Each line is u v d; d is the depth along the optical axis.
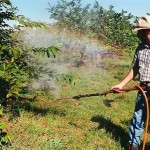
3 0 4.76
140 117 4.31
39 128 5.05
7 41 5.16
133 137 4.38
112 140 4.87
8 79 4.72
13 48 4.90
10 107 5.66
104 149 4.57
